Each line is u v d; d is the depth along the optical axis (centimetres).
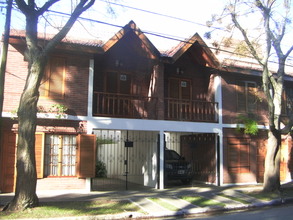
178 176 1528
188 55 1686
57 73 1300
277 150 1362
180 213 991
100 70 1504
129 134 1742
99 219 899
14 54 1254
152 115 1494
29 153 927
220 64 1580
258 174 1700
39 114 1242
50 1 971
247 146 1667
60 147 1292
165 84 1636
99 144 1878
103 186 1500
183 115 1648
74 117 1298
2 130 1222
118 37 1336
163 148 1438
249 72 1661
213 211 1050
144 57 1509
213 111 1630
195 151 1736
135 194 1255
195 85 1706
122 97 1523
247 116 1673
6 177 1220
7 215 862
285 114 1838
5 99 1225
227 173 1589
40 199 1101
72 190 1280
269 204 1175
